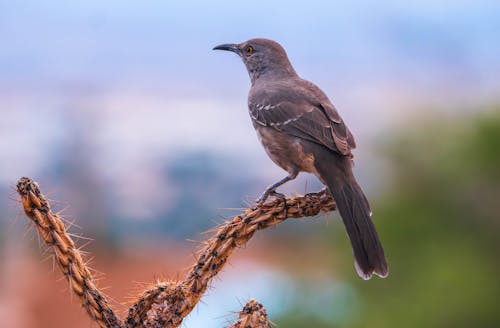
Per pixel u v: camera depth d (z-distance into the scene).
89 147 28.42
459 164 14.64
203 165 27.06
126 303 7.15
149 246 26.00
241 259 24.23
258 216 7.28
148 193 26.33
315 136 8.95
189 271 7.27
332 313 14.28
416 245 14.34
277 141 9.24
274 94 9.51
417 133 15.20
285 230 24.86
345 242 14.62
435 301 13.77
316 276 14.78
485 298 13.74
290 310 14.46
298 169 9.15
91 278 6.86
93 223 26.08
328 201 7.97
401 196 14.74
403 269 14.20
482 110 14.95
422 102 15.91
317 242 19.05
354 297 14.30
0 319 17.80
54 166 27.55
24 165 27.53
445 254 14.05
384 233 14.42
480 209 14.41
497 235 14.25
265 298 14.74
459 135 14.94
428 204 14.59
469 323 13.80
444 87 23.81
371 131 17.06
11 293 18.91
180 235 26.00
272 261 23.12
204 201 25.91
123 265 25.14
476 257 14.09
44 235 6.73
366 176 15.77
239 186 26.20
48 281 19.58
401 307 13.91
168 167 27.48
